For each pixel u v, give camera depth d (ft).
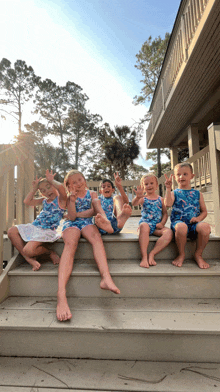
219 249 6.07
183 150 55.11
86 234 5.72
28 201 6.53
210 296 5.11
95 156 92.27
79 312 4.54
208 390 3.33
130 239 6.15
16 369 3.84
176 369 3.83
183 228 5.49
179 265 5.48
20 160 6.89
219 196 6.27
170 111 20.63
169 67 19.01
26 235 5.78
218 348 4.00
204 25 11.55
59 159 78.74
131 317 4.33
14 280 5.39
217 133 6.23
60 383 3.50
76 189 6.26
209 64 14.32
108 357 4.10
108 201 7.50
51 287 5.34
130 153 66.33
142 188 7.04
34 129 83.66
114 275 5.18
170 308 4.67
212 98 17.81
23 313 4.54
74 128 90.58
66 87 88.89
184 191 6.41
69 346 4.15
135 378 3.60
